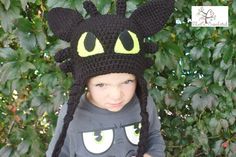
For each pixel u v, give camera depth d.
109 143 1.21
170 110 1.76
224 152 1.75
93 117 1.20
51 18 1.18
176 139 1.76
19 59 1.50
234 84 1.58
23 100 1.59
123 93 1.09
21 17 1.46
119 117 1.21
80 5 1.40
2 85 1.55
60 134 1.17
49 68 1.53
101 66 1.04
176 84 1.63
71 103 1.12
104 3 1.40
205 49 1.59
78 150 1.23
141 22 1.14
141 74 1.11
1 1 1.43
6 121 1.63
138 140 1.23
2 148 1.58
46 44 1.52
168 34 1.51
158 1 1.15
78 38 1.08
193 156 1.71
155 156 1.28
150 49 1.15
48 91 1.54
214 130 1.68
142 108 1.17
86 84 1.11
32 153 1.57
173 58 1.54
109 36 1.04
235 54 1.57
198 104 1.61
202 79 1.63
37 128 1.64
